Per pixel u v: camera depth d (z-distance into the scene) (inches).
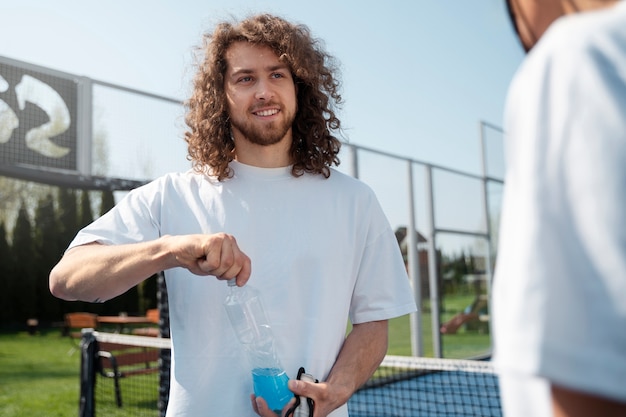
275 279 63.2
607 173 17.9
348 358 63.4
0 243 721.6
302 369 59.5
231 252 50.8
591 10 22.5
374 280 67.8
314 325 62.4
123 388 284.0
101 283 56.0
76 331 673.6
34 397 285.6
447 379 320.8
